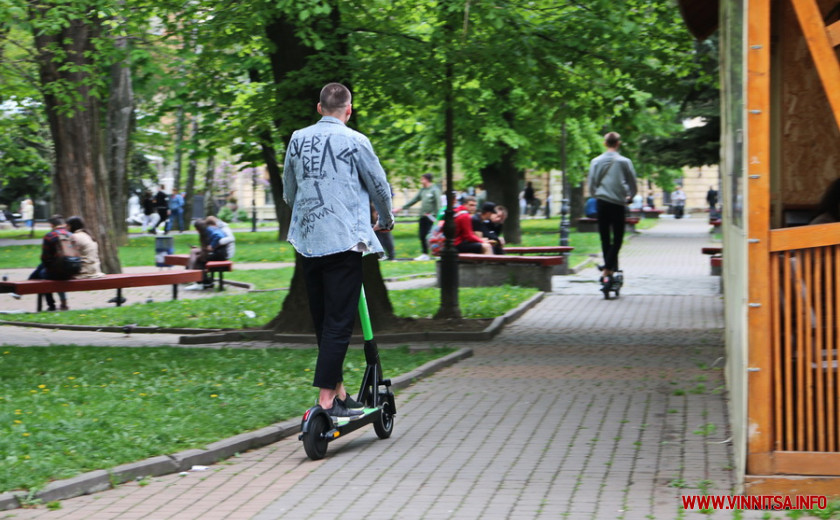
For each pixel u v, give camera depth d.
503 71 15.48
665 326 17.28
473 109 17.92
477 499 7.07
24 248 43.53
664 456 8.20
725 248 11.08
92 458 7.89
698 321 17.91
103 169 30.55
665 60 16.44
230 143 18.75
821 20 6.71
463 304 19.69
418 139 36.72
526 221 66.25
